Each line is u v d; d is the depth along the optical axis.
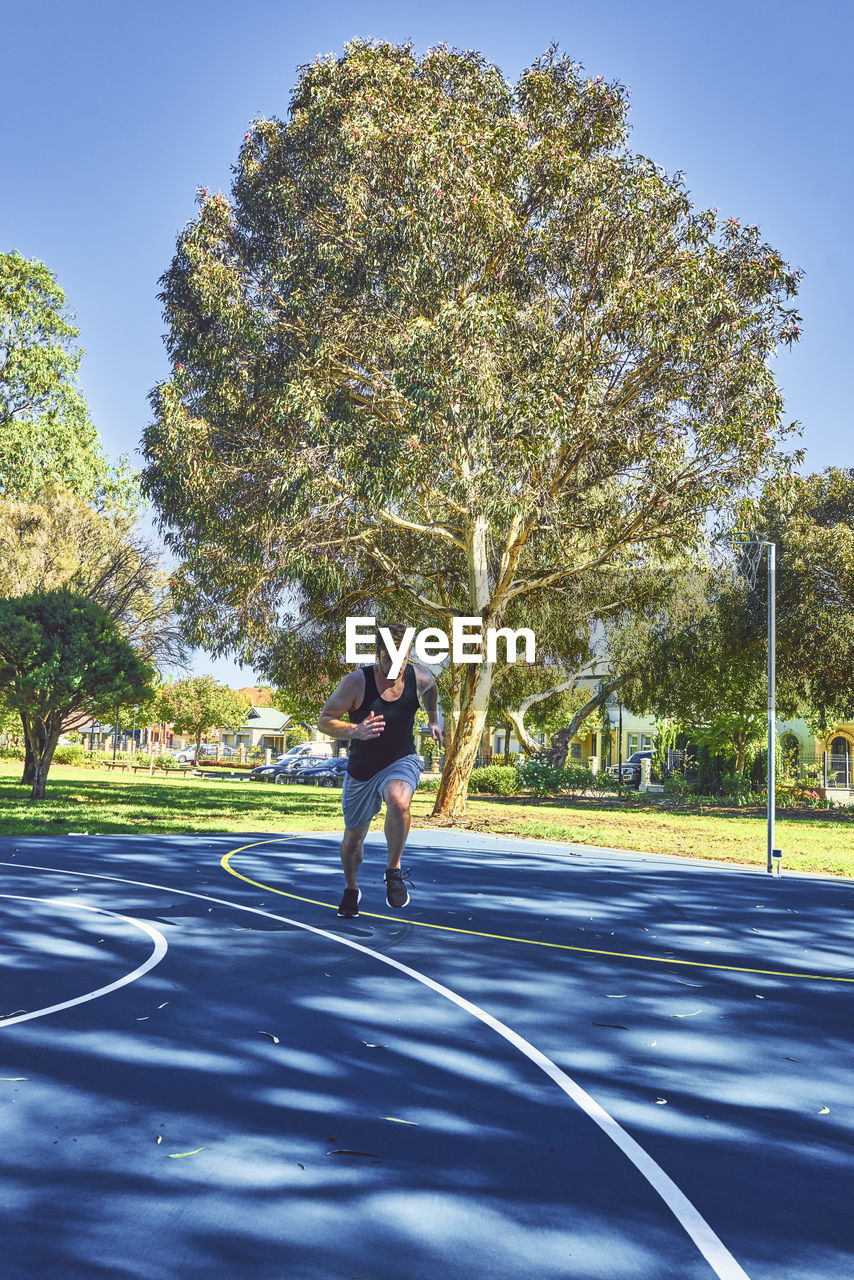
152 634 36.34
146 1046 4.97
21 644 25.09
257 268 21.38
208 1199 3.23
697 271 19.62
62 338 40.16
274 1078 4.52
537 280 20.53
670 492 21.30
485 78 21.17
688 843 20.02
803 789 43.78
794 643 32.94
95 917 8.80
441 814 24.89
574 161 19.67
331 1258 2.86
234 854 14.66
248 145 21.62
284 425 20.61
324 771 53.31
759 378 19.92
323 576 21.72
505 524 22.22
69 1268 2.77
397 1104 4.21
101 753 76.25
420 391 18.09
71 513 36.31
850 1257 2.96
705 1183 3.48
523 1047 5.17
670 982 6.90
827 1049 5.31
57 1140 3.70
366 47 21.05
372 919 9.18
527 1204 3.26
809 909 10.89
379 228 19.23
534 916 9.72
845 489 34.69
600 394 21.28
